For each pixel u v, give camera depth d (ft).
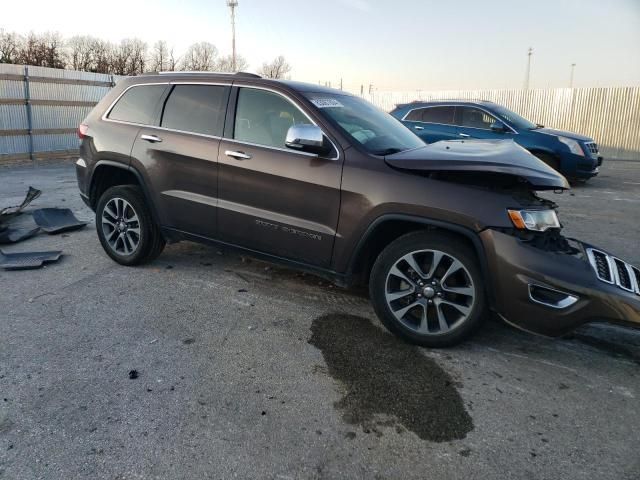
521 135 33.24
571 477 7.29
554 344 11.59
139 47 156.87
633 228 22.18
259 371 9.91
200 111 13.87
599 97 62.44
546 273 9.61
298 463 7.41
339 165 11.42
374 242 11.64
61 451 7.48
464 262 10.32
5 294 13.32
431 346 10.98
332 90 14.15
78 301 12.99
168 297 13.44
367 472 7.29
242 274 15.38
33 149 46.60
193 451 7.58
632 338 12.00
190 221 13.97
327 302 13.47
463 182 10.46
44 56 138.10
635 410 9.04
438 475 7.27
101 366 9.90
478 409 8.90
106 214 15.70
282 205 12.19
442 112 34.99
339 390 9.34
